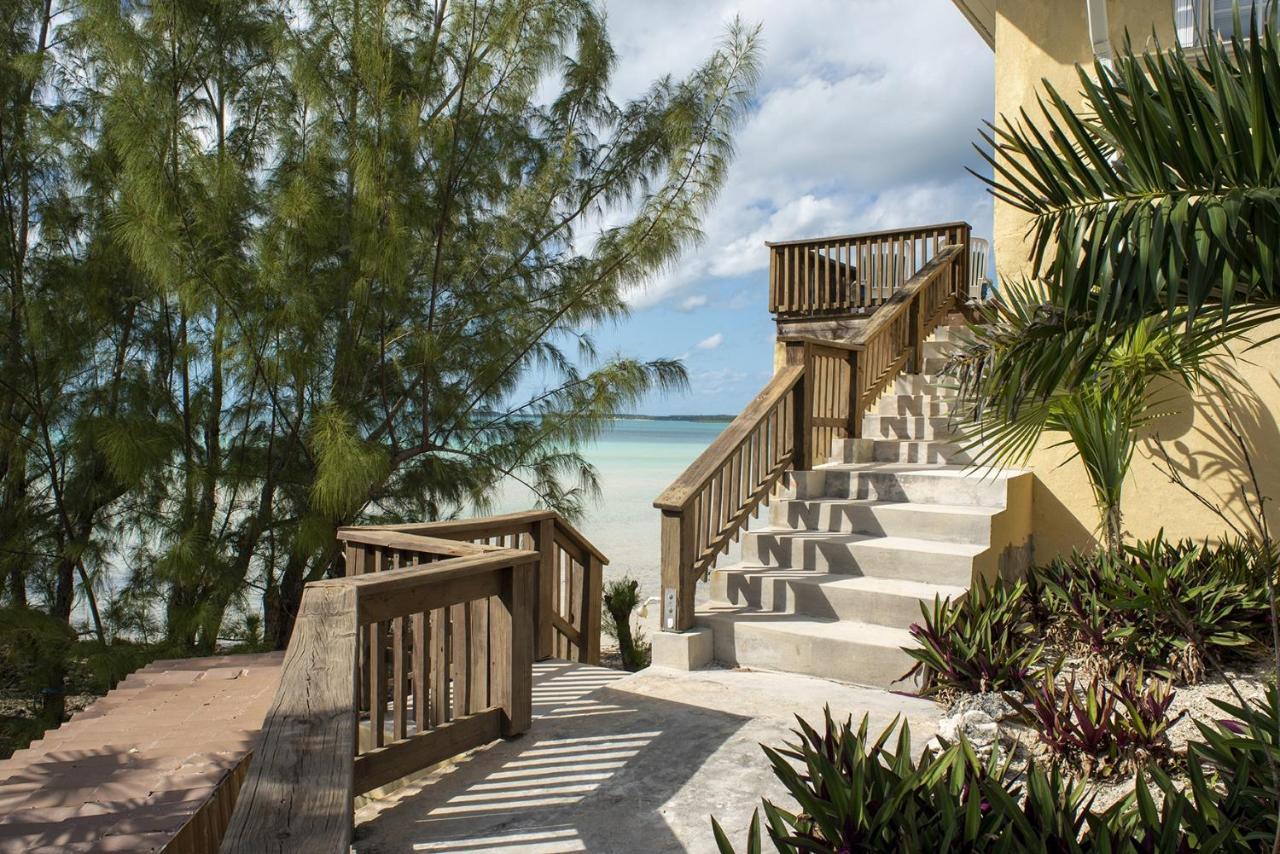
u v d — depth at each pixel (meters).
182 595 6.88
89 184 7.25
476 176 7.75
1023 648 4.51
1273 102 2.32
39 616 6.36
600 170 8.29
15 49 7.27
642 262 7.76
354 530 4.58
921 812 2.43
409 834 3.17
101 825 2.86
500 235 7.73
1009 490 6.21
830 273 10.38
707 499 5.59
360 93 7.16
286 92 7.62
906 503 6.50
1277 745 2.67
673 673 5.17
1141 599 4.57
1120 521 5.89
